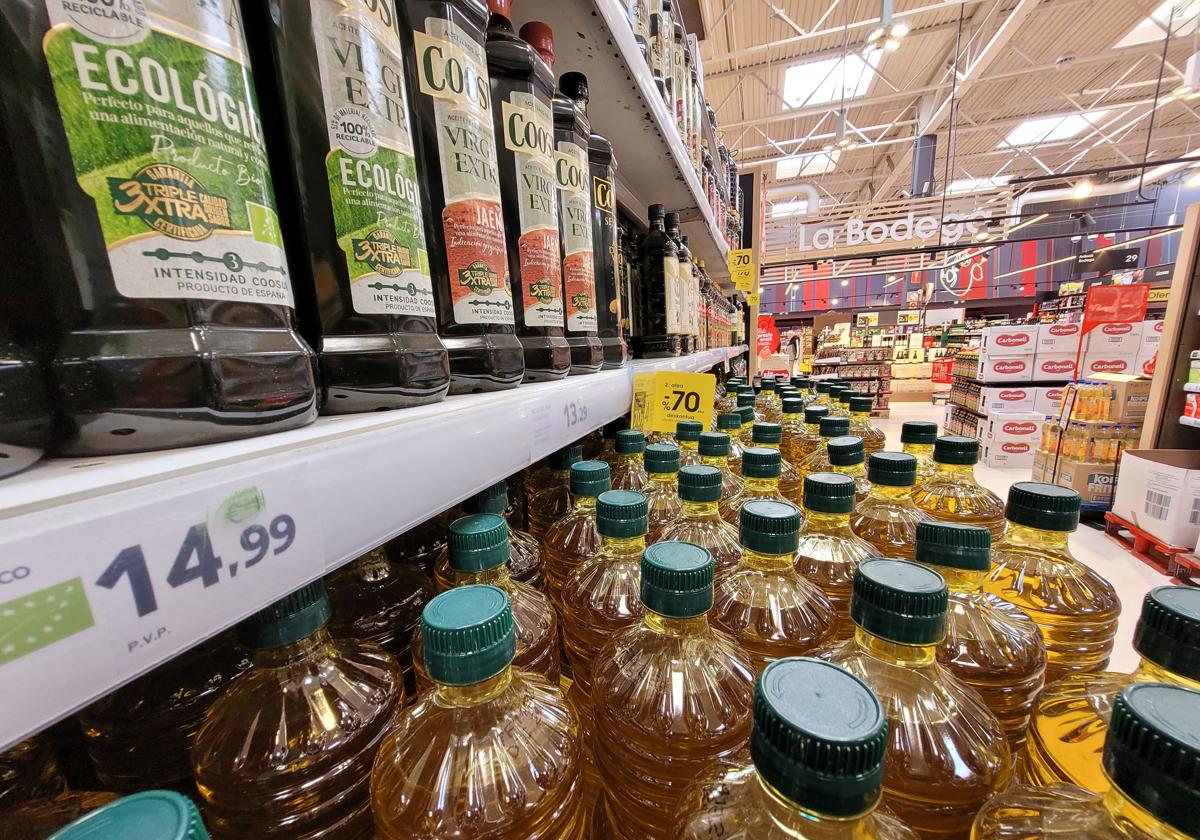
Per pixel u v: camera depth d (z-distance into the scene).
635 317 1.68
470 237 0.54
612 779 0.62
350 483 0.31
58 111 0.24
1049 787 0.44
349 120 0.38
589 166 0.99
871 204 8.61
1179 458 2.57
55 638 0.19
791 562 0.73
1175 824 0.31
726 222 3.28
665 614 0.52
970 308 13.87
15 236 0.25
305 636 0.46
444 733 0.48
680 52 1.84
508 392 0.56
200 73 0.27
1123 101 7.70
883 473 0.93
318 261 0.39
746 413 1.63
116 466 0.24
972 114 7.91
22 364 0.23
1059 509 0.75
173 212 0.27
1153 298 7.71
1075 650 0.78
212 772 0.45
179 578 0.22
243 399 0.29
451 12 0.51
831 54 5.50
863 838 0.37
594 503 0.95
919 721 0.50
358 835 0.52
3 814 0.42
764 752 0.34
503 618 0.43
